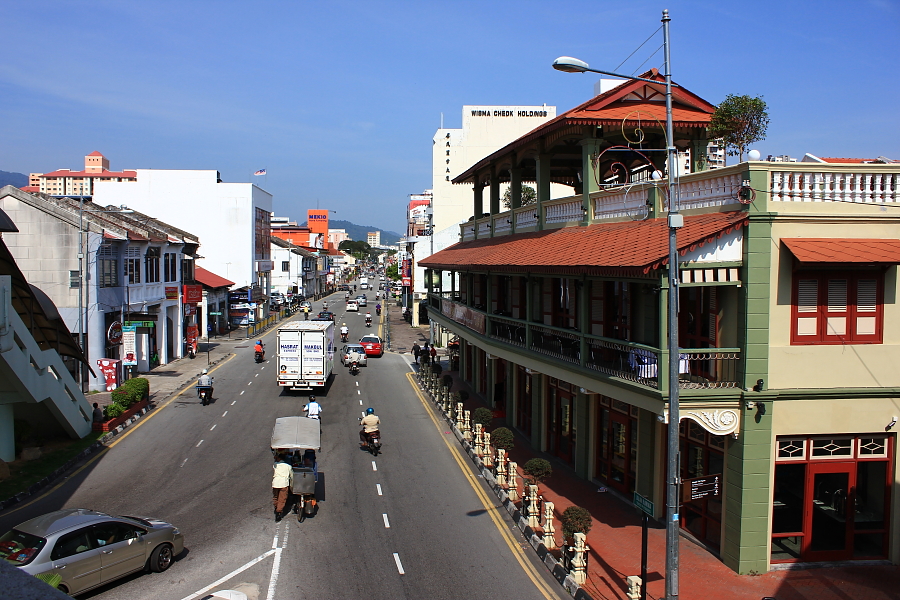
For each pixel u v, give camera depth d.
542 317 21.00
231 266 69.81
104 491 17.55
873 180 12.70
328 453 21.73
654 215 14.87
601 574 12.44
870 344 12.65
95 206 39.88
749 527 12.18
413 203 122.19
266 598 11.56
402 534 14.77
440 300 36.38
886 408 12.62
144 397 28.28
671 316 10.04
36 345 19.33
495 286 27.33
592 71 10.52
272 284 97.00
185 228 69.38
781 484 12.58
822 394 12.39
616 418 17.36
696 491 11.43
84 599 11.30
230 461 20.53
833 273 12.52
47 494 17.22
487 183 31.89
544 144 20.95
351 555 13.55
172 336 44.56
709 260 12.18
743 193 12.18
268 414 27.69
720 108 17.41
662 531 14.59
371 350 47.12
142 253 37.44
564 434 20.69
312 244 138.25
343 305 99.38
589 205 17.89
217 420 26.41
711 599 11.20
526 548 14.04
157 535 12.66
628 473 16.78
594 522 15.15
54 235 30.39
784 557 12.62
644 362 13.04
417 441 23.45
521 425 25.05
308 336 31.59
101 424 23.55
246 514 15.92
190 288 45.81
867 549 12.80
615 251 13.81
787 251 12.34
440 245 60.16
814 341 12.54
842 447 12.65
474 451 21.06
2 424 19.22
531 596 11.79
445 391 28.41
